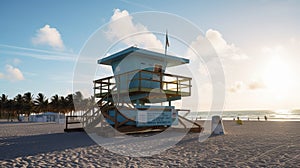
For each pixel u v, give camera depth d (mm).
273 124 22000
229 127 17578
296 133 11875
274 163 5102
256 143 8156
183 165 5023
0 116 72688
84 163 5293
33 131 15430
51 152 6688
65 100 64375
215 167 4816
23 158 5844
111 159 5719
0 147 7715
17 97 65188
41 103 66188
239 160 5445
